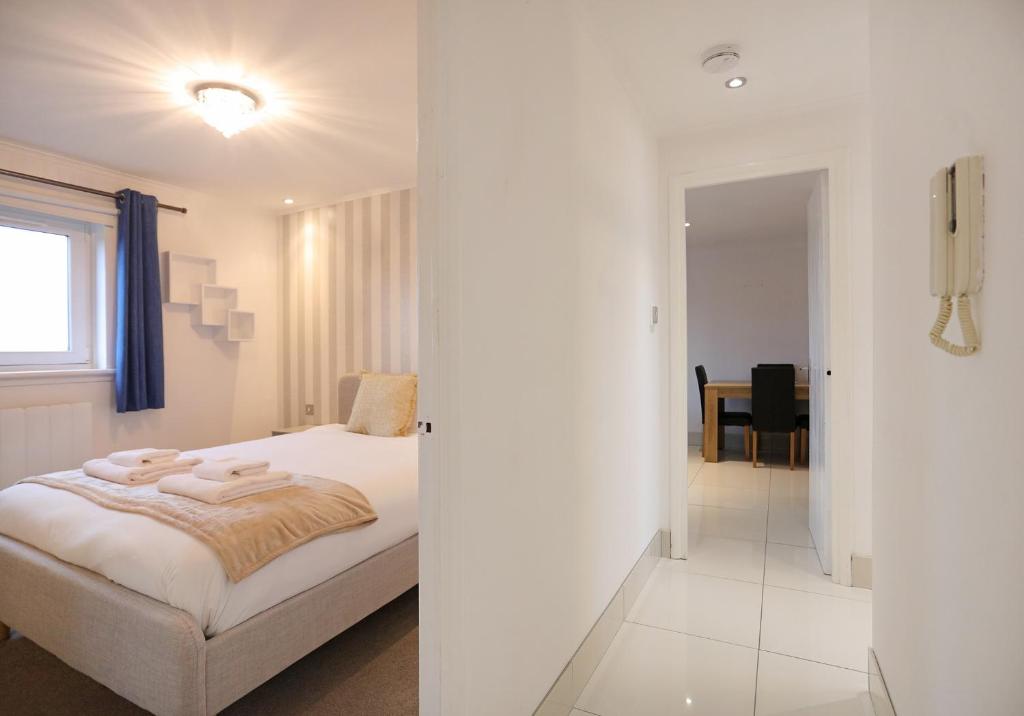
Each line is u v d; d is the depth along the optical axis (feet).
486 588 4.34
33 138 10.26
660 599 8.30
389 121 9.71
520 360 4.90
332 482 7.35
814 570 9.36
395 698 6.00
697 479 16.17
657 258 9.85
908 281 4.46
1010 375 2.63
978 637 3.03
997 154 2.76
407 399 11.91
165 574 5.12
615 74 7.48
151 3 6.40
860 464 8.62
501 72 4.65
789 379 17.19
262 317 15.26
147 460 7.98
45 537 6.28
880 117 5.43
